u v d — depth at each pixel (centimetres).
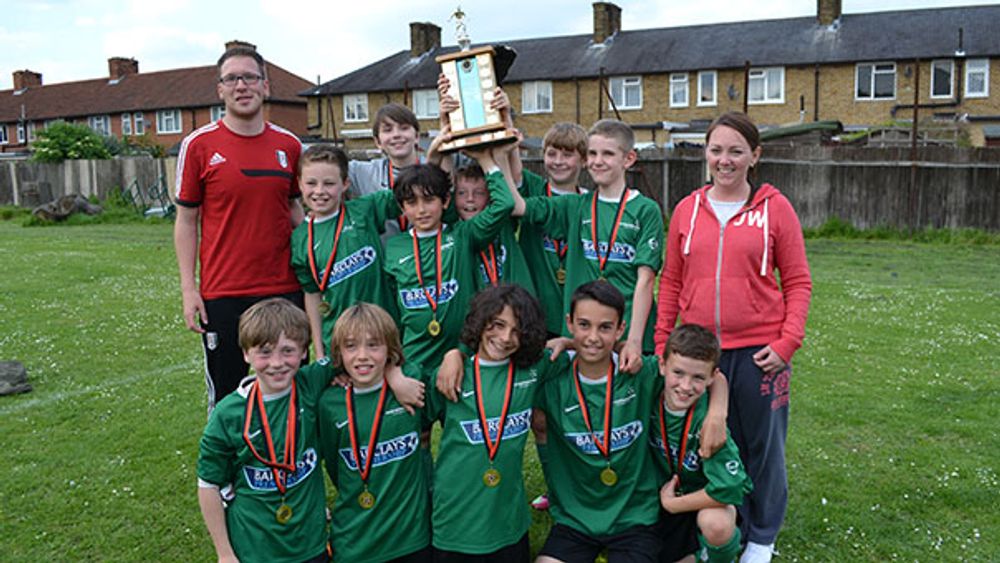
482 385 342
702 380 329
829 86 3097
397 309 411
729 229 351
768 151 1878
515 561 341
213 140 408
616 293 337
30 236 1950
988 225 1691
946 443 527
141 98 4847
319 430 343
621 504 350
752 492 361
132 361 752
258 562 326
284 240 422
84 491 455
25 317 947
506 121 390
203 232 421
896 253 1509
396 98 3750
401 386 338
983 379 670
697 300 359
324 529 343
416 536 344
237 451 324
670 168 1928
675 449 347
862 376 682
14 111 5359
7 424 567
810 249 1580
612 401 347
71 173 2947
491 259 402
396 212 414
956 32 3016
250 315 321
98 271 1326
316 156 389
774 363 346
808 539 401
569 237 411
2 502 440
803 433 547
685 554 357
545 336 342
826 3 3253
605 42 3616
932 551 387
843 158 1805
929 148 1722
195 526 415
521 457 345
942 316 919
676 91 3316
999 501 439
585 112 3466
